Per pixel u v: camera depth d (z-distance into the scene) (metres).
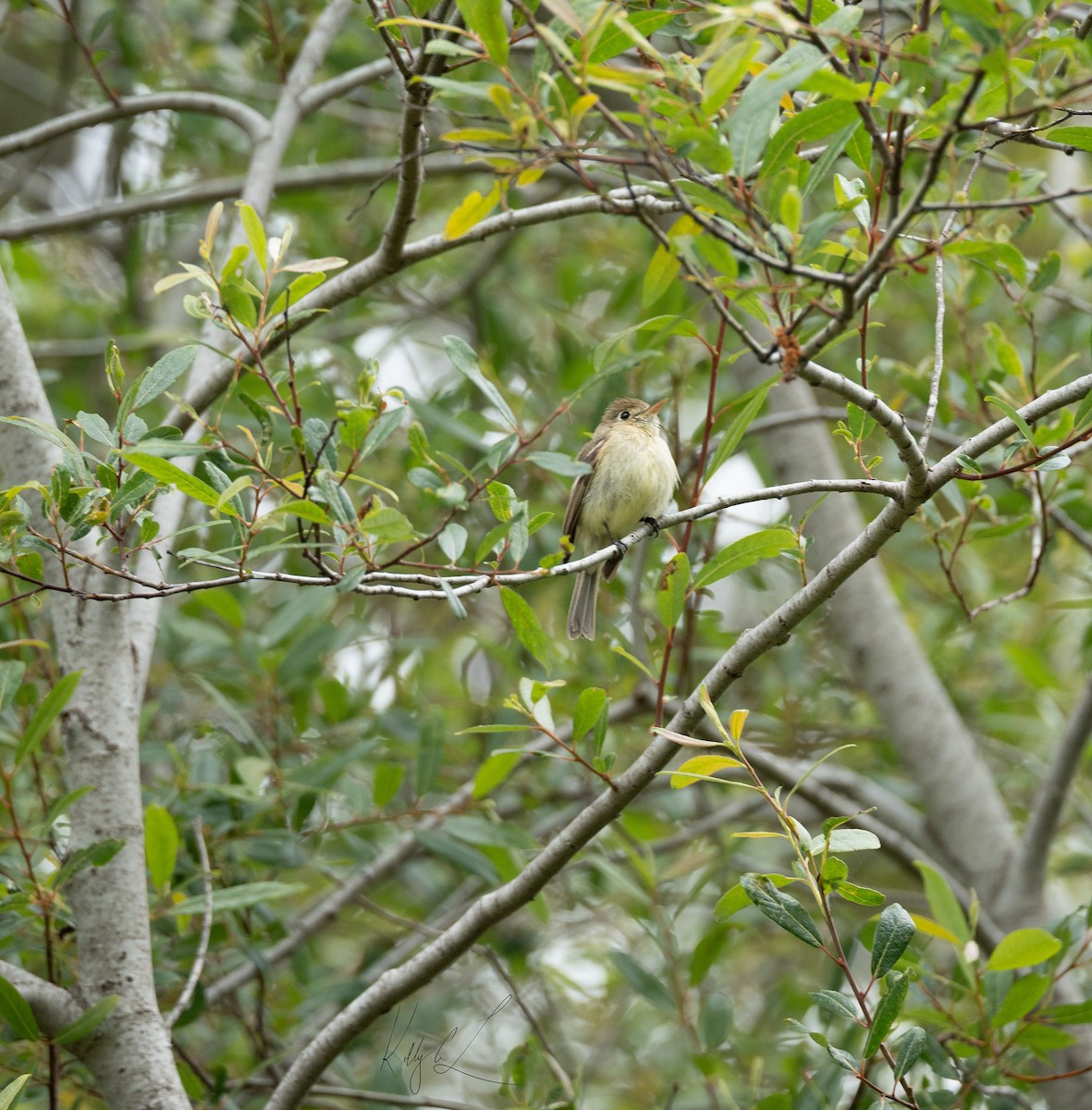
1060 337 11.55
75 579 7.27
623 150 6.94
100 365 13.41
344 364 12.30
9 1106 5.74
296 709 10.26
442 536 5.91
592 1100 10.53
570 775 11.46
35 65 17.08
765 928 12.05
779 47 5.39
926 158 9.02
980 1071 6.95
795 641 12.19
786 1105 7.79
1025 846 9.54
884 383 12.71
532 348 13.69
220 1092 8.13
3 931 7.05
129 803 7.09
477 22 4.61
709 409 6.40
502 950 10.61
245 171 14.74
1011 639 12.34
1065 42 4.37
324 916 9.68
